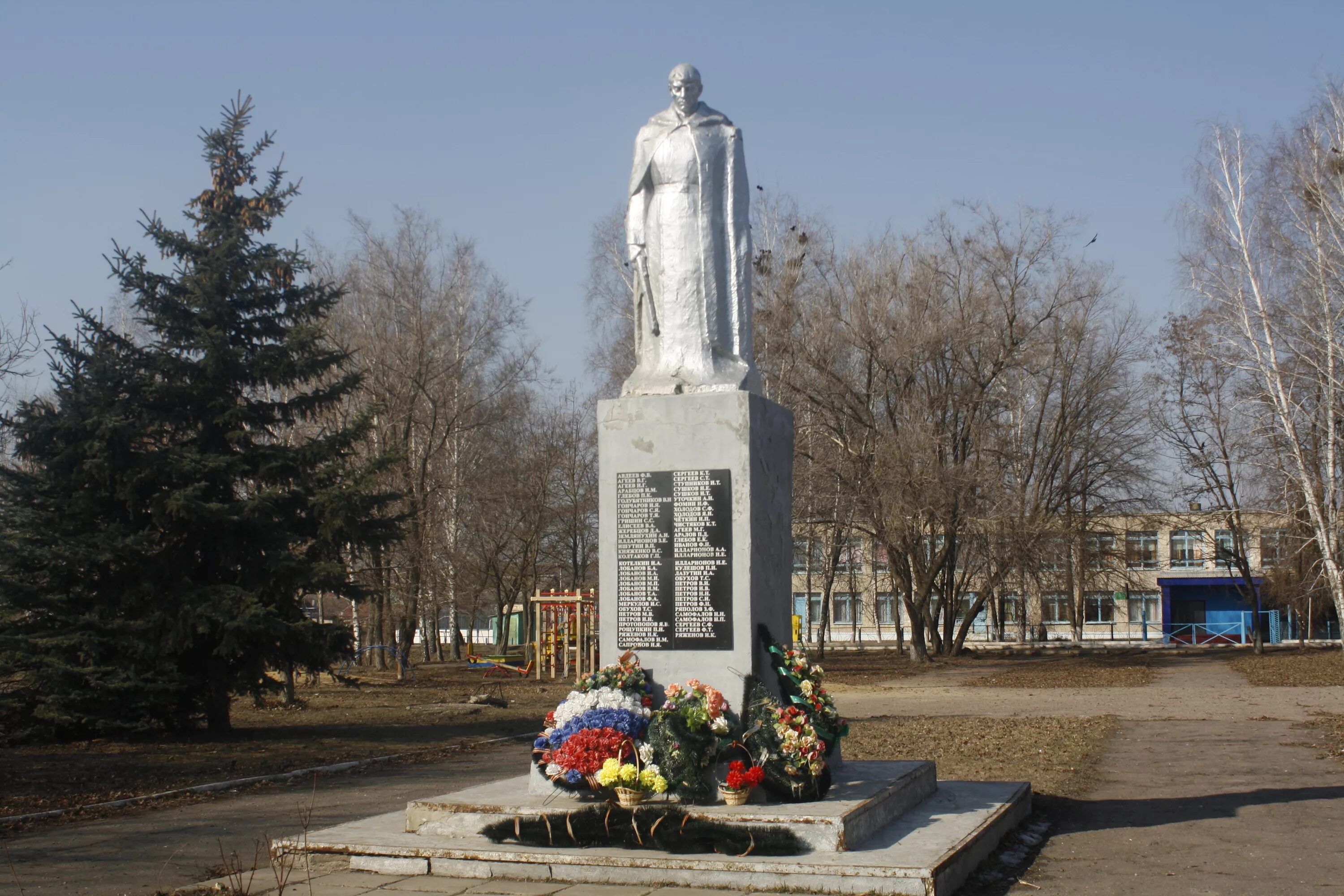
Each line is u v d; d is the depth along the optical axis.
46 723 18.12
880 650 53.44
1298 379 32.06
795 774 8.57
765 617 9.45
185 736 18.97
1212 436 46.34
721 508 9.35
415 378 37.38
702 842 8.02
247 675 18.83
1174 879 8.23
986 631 63.72
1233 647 50.41
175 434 19.59
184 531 18.67
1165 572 63.56
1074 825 10.48
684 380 9.88
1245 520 47.62
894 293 39.47
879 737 18.30
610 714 8.90
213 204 21.75
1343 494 33.69
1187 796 11.96
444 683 34.59
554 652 37.59
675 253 10.12
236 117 22.16
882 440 38.28
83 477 18.12
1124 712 22.84
